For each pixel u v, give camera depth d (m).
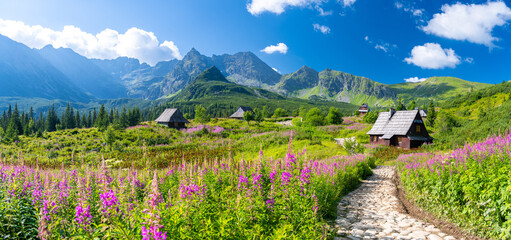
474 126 30.22
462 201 9.08
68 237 5.24
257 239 5.14
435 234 7.96
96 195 6.72
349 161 19.53
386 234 7.98
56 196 6.54
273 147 36.34
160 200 6.09
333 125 81.75
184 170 9.01
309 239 5.68
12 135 53.69
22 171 8.57
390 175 21.19
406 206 11.67
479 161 10.20
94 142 46.44
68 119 127.31
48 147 43.44
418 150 33.34
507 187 6.84
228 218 4.98
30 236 6.23
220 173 10.02
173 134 57.31
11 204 6.50
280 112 141.88
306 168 7.71
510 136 11.97
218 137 54.16
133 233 4.38
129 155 33.72
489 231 7.42
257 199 6.38
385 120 51.84
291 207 6.92
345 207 11.32
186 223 4.70
